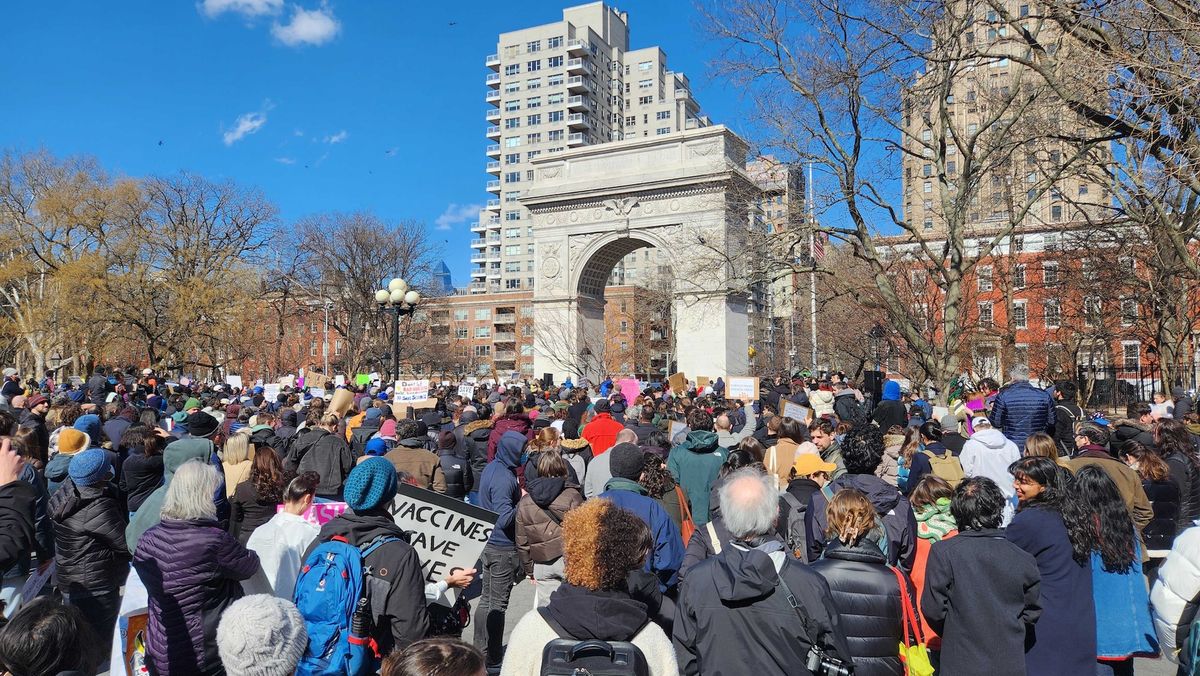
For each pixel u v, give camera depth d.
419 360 79.44
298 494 5.52
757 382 23.05
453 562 6.01
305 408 17.55
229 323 47.75
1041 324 43.94
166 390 24.50
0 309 48.88
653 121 137.50
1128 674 5.55
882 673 4.38
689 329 43.28
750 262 27.52
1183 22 9.29
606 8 136.88
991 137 21.69
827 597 3.94
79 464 6.21
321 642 4.02
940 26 18.25
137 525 6.32
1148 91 9.95
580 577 3.54
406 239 60.56
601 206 46.22
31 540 5.42
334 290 61.47
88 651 3.42
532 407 18.41
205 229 49.09
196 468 4.46
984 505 4.67
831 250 39.75
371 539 4.39
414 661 2.66
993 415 11.06
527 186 128.88
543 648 3.43
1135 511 7.51
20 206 47.06
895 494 6.02
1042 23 15.85
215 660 4.30
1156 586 4.81
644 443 10.62
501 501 7.57
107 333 46.94
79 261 42.91
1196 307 29.14
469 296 118.50
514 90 130.88
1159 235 18.94
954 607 4.61
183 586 4.25
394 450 9.06
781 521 6.66
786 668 3.78
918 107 21.78
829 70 21.55
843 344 50.59
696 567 4.09
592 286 49.47
